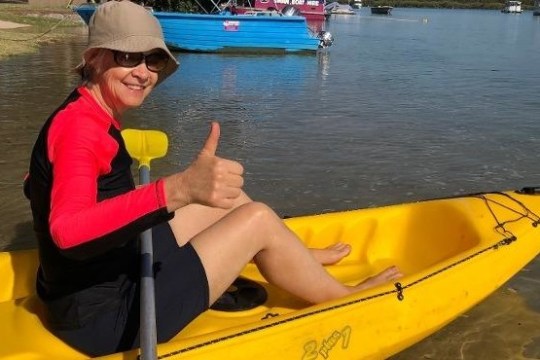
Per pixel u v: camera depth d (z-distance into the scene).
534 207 3.48
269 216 2.32
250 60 14.20
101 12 1.88
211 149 1.61
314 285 2.45
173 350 1.91
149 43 1.87
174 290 2.09
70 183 1.63
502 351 2.88
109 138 1.81
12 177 5.01
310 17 21.59
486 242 3.04
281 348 2.14
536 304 3.29
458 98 9.52
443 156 6.04
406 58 15.73
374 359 2.48
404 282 2.58
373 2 105.94
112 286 1.99
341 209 4.62
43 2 23.75
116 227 1.59
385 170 5.54
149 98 8.77
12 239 3.98
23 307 2.24
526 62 15.41
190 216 2.52
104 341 1.98
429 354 2.84
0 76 10.05
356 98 9.30
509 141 6.70
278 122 7.41
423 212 3.39
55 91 8.90
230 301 2.54
